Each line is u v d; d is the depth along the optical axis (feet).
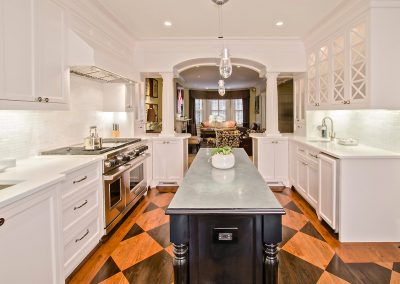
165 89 15.70
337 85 11.30
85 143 9.80
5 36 5.90
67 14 8.46
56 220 6.07
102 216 9.07
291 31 13.44
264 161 15.80
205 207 4.47
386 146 9.84
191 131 40.63
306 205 12.67
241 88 41.83
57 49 7.93
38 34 7.03
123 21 11.98
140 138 13.94
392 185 8.90
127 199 11.07
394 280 7.00
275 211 4.36
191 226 4.72
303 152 12.94
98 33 10.69
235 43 15.07
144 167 13.82
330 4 10.19
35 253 5.38
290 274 7.28
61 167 7.09
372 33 8.88
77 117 11.34
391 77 8.96
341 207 8.97
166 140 15.67
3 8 5.84
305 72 15.20
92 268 7.66
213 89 42.93
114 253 8.47
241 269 4.76
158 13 11.12
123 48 13.61
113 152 9.72
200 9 10.75
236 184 5.82
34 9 6.86
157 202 13.35
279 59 15.24
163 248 8.79
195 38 14.53
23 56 6.48
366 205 8.96
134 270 7.57
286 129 20.72
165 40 14.82
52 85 7.68
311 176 11.78
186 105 40.55
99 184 8.84
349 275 7.22
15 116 7.95
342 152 9.44
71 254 7.20
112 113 14.90
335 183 9.16
